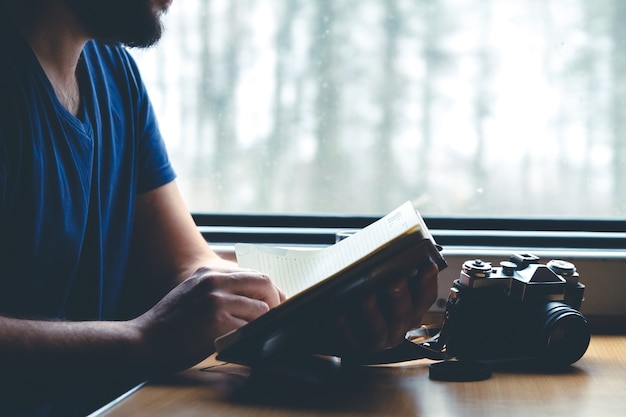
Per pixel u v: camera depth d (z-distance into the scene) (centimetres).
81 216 121
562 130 152
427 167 155
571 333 105
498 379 101
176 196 143
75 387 99
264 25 155
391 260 94
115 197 133
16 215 113
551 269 112
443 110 154
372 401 91
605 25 150
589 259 137
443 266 99
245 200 158
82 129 121
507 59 152
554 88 152
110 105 131
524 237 148
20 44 114
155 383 99
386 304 98
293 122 156
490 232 150
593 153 152
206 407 89
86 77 126
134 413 86
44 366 97
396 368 107
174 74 156
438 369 101
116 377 99
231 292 104
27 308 116
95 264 126
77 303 126
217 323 100
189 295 103
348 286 93
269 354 96
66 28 118
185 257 137
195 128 158
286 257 117
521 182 153
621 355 115
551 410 88
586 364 109
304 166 157
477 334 106
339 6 153
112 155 130
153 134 141
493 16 151
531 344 107
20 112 112
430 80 154
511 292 107
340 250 109
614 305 136
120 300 142
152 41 123
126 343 99
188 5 155
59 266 119
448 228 152
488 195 154
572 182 152
